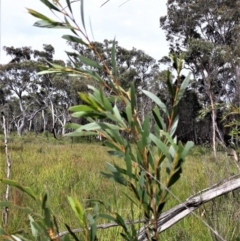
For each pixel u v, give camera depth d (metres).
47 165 7.78
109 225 1.29
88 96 0.74
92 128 0.75
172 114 0.79
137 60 35.19
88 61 0.83
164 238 2.74
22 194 3.68
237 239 2.01
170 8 28.11
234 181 1.29
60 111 45.88
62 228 2.97
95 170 7.14
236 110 2.50
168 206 3.53
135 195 0.79
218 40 27.20
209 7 26.41
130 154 0.77
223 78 21.06
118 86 0.81
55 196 4.57
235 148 2.48
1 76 41.56
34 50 42.00
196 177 3.85
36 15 0.82
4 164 6.32
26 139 20.77
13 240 0.78
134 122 0.76
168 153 0.75
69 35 0.82
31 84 42.34
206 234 2.83
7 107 45.88
